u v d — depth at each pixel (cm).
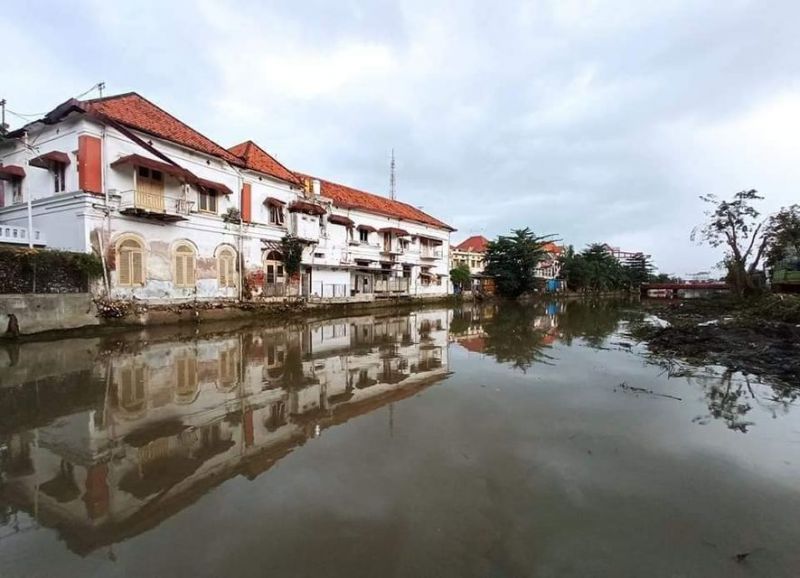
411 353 1291
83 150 1684
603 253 7894
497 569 320
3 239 1548
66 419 670
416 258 4134
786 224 2767
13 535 367
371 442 579
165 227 1966
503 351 1349
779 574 317
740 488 452
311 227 2828
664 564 328
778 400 792
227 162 2294
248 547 346
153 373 983
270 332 1750
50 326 1452
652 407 746
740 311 2547
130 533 369
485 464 509
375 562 327
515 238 5328
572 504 417
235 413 705
